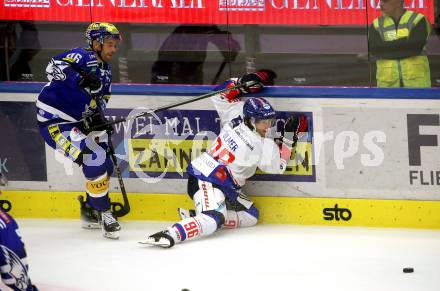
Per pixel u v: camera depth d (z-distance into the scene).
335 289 12.94
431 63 16.34
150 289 13.07
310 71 16.89
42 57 17.42
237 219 16.33
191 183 16.23
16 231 11.39
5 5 17.31
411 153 16.06
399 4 16.25
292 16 16.80
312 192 16.50
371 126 16.14
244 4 16.89
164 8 17.09
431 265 14.02
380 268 13.92
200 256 14.70
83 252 15.09
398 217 16.25
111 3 17.20
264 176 16.61
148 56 17.25
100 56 15.61
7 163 17.30
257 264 14.21
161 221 17.03
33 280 13.62
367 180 16.28
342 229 16.25
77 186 17.17
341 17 16.59
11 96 17.12
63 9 17.30
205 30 17.08
